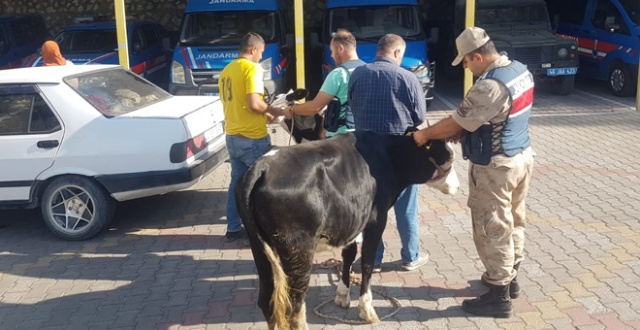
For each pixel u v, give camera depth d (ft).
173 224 24.63
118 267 20.94
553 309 16.96
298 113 19.08
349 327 16.55
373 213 15.71
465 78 43.27
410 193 18.89
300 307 14.55
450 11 59.77
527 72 15.53
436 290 18.37
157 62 52.42
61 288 19.60
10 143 22.59
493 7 49.44
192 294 18.86
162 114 23.20
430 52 59.26
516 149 15.43
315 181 14.28
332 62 42.73
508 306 16.53
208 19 43.96
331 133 18.85
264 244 13.92
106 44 48.14
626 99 46.29
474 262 20.17
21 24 55.47
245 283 19.44
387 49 17.33
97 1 64.69
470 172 15.97
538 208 24.67
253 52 20.79
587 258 20.02
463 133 15.83
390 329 16.35
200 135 23.81
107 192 22.97
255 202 13.97
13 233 24.45
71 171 22.49
